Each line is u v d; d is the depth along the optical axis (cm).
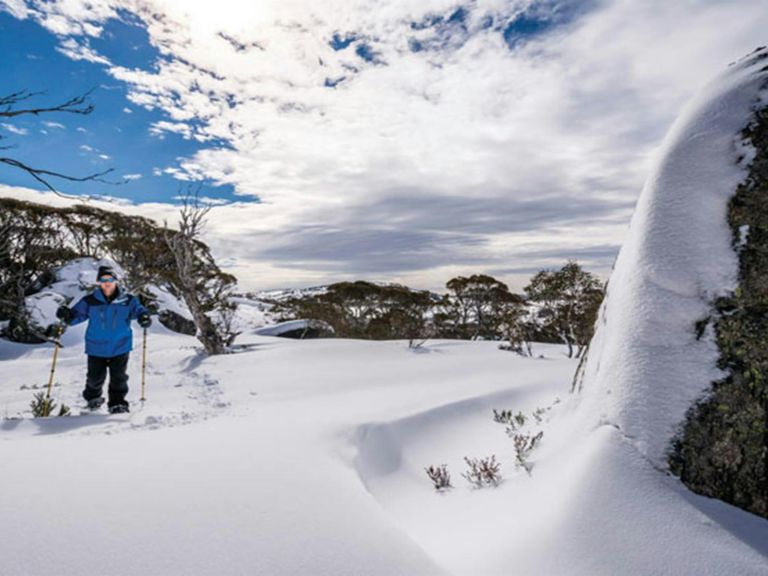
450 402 542
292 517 206
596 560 194
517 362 978
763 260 260
